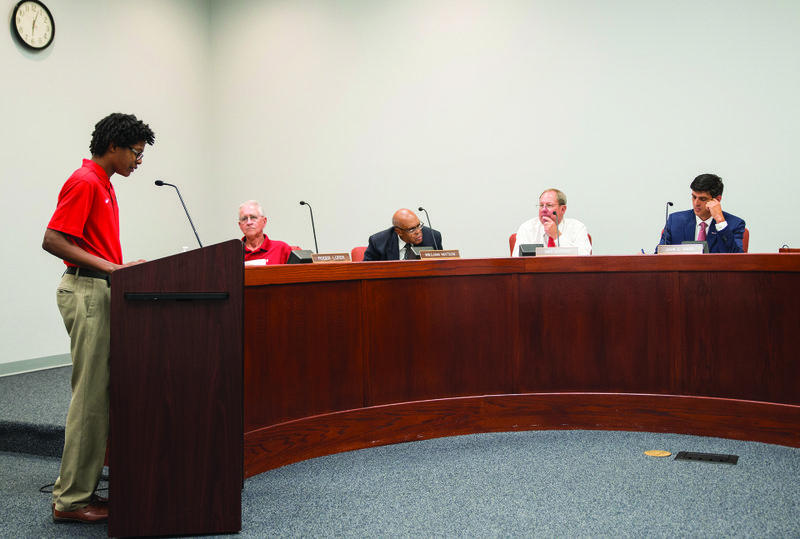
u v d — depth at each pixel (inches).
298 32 226.5
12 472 101.2
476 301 114.7
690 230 153.6
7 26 165.6
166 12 218.7
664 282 113.3
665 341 113.2
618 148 190.2
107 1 195.9
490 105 202.8
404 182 213.3
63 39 181.2
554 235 151.0
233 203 237.1
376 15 215.8
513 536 72.2
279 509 81.8
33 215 172.4
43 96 175.5
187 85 228.2
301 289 101.7
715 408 110.1
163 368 74.2
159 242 215.6
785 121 174.6
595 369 115.0
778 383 107.1
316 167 224.8
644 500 81.7
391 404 109.8
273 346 98.1
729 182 180.1
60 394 136.9
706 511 77.9
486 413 114.5
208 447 74.8
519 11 199.2
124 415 73.5
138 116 207.3
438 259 113.0
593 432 113.4
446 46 207.5
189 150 229.1
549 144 196.7
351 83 219.5
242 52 235.0
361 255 171.2
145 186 209.9
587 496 83.5
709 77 181.3
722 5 179.3
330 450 104.3
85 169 80.1
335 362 105.5
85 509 79.9
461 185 206.4
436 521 76.9
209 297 74.6
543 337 115.3
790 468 93.4
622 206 190.2
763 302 108.2
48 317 176.2
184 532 74.3
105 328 78.7
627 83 189.0
